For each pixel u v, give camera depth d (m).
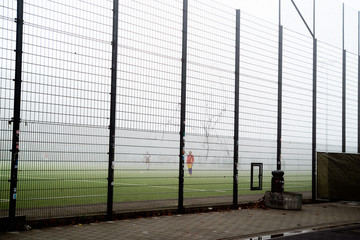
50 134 7.11
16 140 6.71
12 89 6.77
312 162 12.75
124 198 11.30
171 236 6.60
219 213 9.45
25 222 6.80
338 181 12.57
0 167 6.58
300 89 12.44
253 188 10.89
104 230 6.90
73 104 7.43
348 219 9.34
